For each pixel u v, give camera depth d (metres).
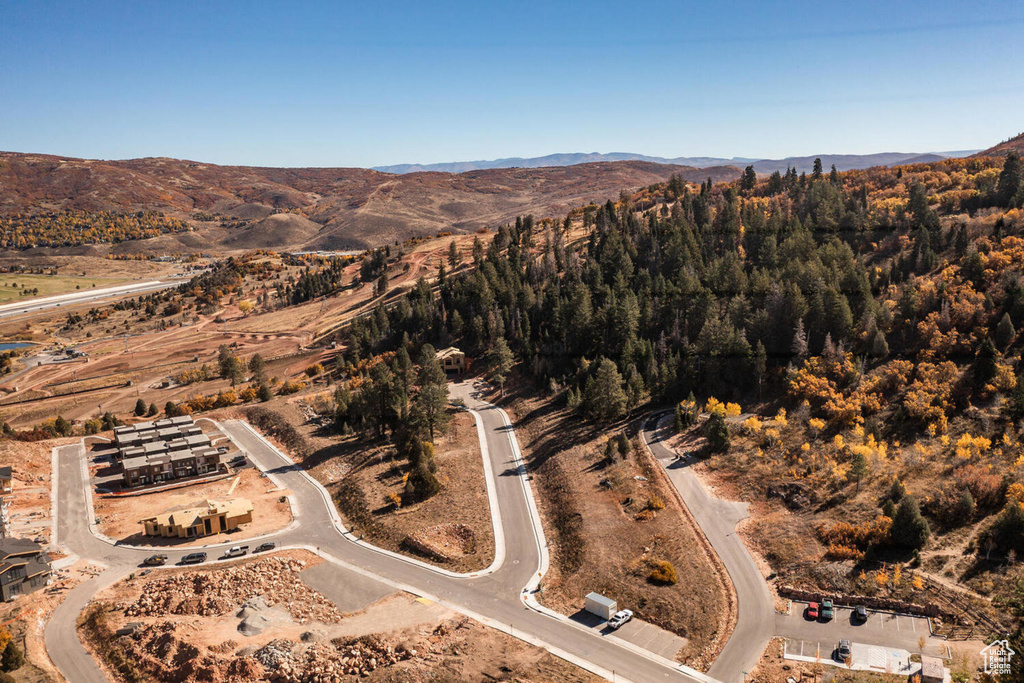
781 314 130.38
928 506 81.38
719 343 125.38
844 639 64.75
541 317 169.62
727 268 152.62
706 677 60.81
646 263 181.38
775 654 63.41
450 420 134.12
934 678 56.75
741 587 74.12
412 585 79.44
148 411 166.62
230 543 91.50
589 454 110.38
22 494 108.12
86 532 95.38
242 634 69.19
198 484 113.31
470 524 93.69
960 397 99.44
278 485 112.25
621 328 143.50
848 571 74.00
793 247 160.00
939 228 154.25
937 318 113.62
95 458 125.19
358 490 105.56
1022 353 101.81
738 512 88.88
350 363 181.88
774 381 121.69
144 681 62.44
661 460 104.25
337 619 72.31
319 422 141.38
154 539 93.12
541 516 96.12
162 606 76.19
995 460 86.12
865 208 190.75
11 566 77.19
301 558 86.50
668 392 126.38
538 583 78.94
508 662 62.84
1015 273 116.94
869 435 97.25
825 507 85.75
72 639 70.50
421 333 185.25
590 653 64.81
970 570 71.25
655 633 68.19
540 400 140.00
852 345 121.12
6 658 62.81
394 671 61.19
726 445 104.56
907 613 68.25
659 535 84.38
